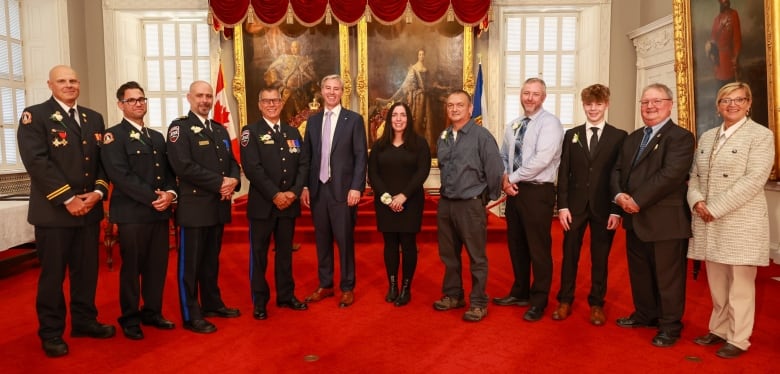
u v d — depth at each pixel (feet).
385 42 28.12
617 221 11.30
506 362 9.46
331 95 12.72
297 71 28.27
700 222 10.06
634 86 28.19
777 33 15.64
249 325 11.57
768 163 9.22
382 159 12.71
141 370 9.14
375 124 28.45
